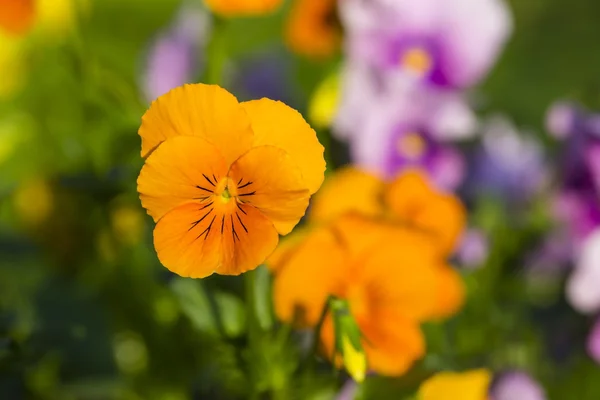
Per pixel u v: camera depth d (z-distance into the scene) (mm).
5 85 681
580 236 608
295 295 469
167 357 551
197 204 417
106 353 543
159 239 414
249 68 721
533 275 627
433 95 611
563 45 1297
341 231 470
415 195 500
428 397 489
